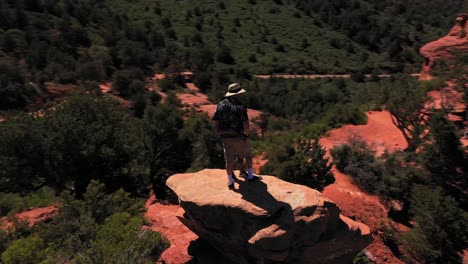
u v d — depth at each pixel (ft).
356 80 281.74
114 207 38.91
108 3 352.90
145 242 26.96
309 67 311.27
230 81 263.49
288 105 234.38
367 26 398.21
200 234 24.89
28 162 62.08
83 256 25.95
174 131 74.38
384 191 43.16
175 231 32.94
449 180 41.63
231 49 330.34
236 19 380.17
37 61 204.74
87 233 30.94
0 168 61.52
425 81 79.41
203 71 269.44
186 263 25.49
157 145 74.95
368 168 46.85
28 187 66.33
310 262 20.30
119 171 70.85
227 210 20.61
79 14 289.33
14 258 29.01
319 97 239.09
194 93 233.96
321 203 20.27
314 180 43.01
